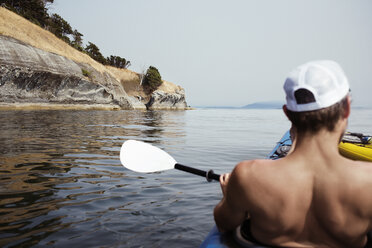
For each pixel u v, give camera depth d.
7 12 31.81
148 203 2.97
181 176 4.04
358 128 13.17
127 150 2.09
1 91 22.89
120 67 59.44
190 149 6.78
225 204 1.12
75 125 11.54
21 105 24.34
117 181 3.71
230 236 1.31
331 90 0.90
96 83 33.03
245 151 6.63
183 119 21.38
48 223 2.43
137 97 53.94
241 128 13.70
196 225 2.48
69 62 31.72
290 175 0.94
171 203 2.99
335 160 0.92
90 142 6.98
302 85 0.92
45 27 42.44
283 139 4.28
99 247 2.09
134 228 2.40
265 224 1.01
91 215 2.63
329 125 0.92
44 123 11.59
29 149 5.70
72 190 3.30
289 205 0.94
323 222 0.94
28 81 24.83
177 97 56.31
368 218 0.91
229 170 4.77
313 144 0.93
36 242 2.12
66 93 29.28
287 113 1.01
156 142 7.79
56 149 5.82
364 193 0.88
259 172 0.97
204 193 3.31
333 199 0.90
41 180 3.64
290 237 1.00
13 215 2.57
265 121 20.95
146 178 3.90
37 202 2.90
